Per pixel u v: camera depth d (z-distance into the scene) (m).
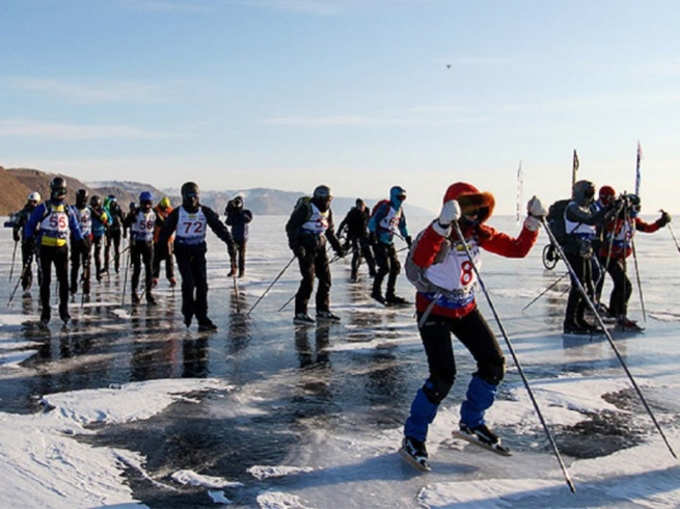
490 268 17.50
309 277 8.94
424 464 3.79
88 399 5.14
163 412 4.93
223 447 4.18
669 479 3.67
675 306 10.53
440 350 3.94
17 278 14.66
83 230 11.23
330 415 4.89
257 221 90.25
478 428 4.14
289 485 3.58
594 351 7.12
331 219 9.16
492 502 3.35
